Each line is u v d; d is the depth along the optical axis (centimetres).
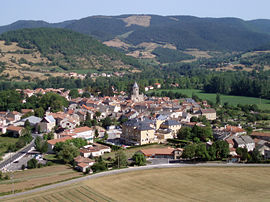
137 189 18350
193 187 18675
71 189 18325
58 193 17762
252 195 17475
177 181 19650
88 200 16838
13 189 18262
